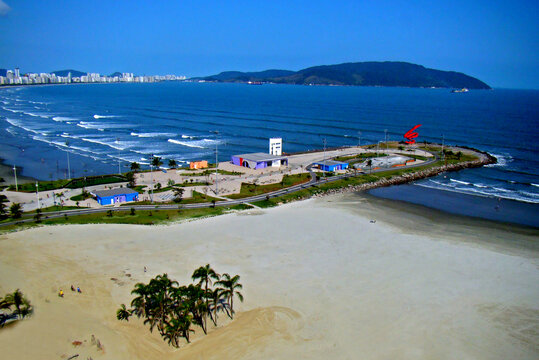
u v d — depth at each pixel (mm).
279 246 84188
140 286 57531
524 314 61094
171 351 52875
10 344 52406
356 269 74250
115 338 54938
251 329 57219
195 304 58656
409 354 52531
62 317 58719
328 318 59625
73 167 171625
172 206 109688
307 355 52125
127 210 105812
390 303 63406
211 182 135500
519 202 120062
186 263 75625
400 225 98250
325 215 104938
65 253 79125
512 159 184125
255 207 110688
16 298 57781
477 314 61000
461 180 148375
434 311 61531
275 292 66250
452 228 96750
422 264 76500
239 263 76062
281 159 161375
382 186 139125
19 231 90188
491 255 81000
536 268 75500
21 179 151875
